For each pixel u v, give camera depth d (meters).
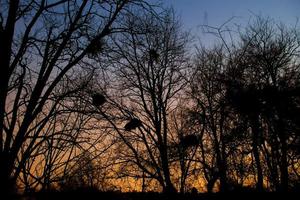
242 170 13.12
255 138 11.68
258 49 13.22
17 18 9.33
